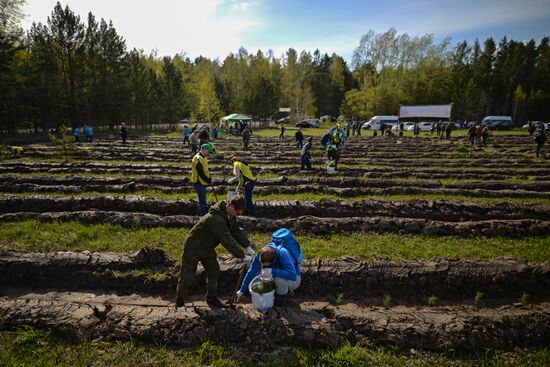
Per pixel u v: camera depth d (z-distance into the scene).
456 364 3.78
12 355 3.66
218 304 4.67
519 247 6.62
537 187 11.88
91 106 40.19
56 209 8.41
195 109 58.19
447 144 26.78
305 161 14.26
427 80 61.03
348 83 81.69
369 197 10.40
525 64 71.19
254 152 20.81
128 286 5.21
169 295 5.12
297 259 4.71
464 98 61.03
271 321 4.16
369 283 5.25
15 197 8.51
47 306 4.38
